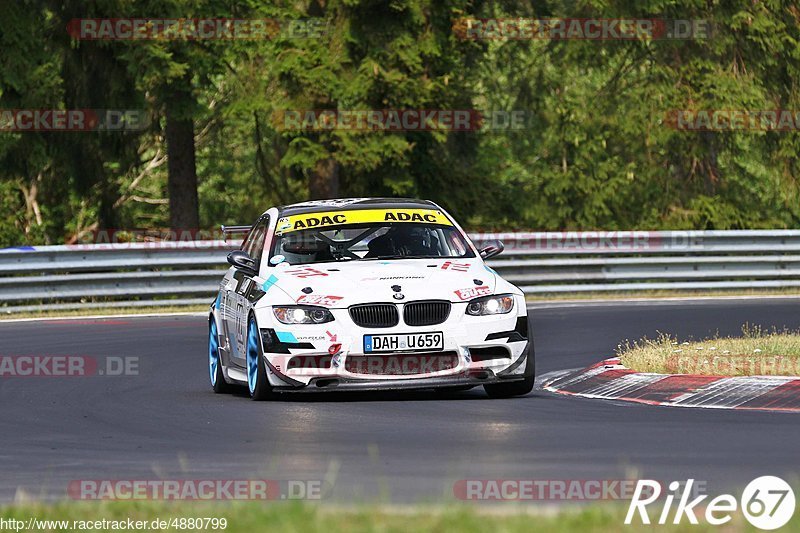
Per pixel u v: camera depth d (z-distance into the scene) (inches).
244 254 1565.0
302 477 956.0
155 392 1600.6
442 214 1628.9
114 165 4163.4
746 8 4207.7
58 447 1154.0
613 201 4626.0
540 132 4702.3
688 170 4495.6
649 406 1359.5
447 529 693.9
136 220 5989.2
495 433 1173.7
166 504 796.6
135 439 1194.0
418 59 3769.7
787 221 4690.0
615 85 4503.0
